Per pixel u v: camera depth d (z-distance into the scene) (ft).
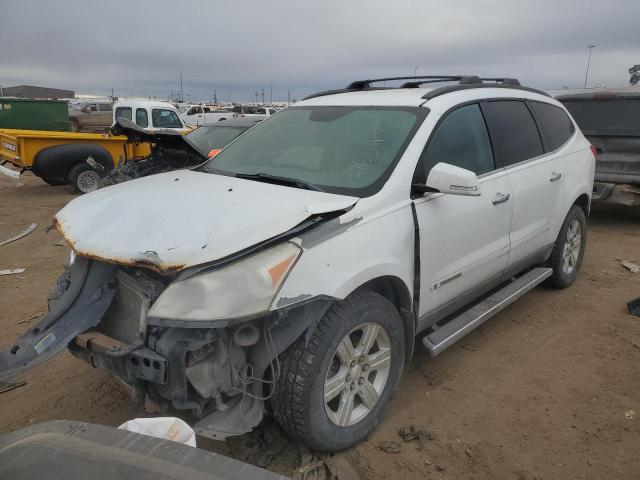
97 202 10.18
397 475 9.09
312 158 11.57
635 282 18.45
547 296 17.10
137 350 7.88
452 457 9.58
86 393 11.53
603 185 26.25
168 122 45.14
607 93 25.73
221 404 8.32
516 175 13.53
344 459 9.41
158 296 8.03
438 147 11.39
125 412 10.84
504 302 13.24
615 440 10.05
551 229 15.57
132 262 8.02
